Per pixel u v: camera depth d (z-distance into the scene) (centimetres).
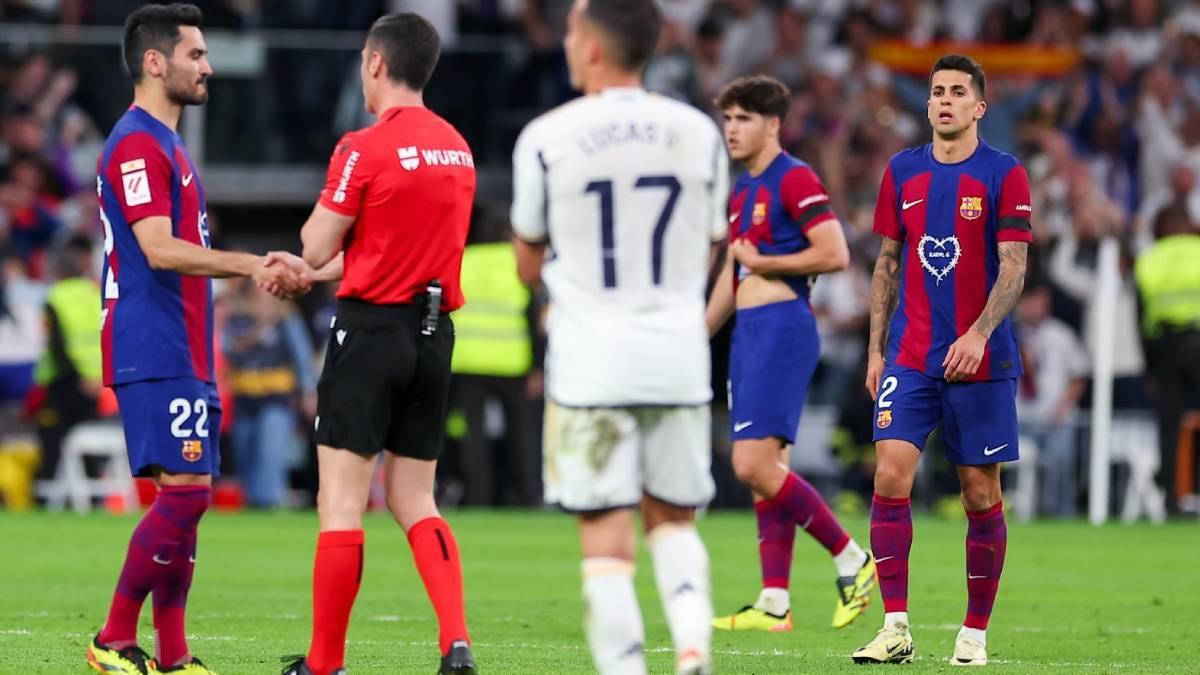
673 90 8038
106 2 8250
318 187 8062
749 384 3177
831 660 2797
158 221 2411
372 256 2395
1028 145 8194
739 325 3206
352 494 2383
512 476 6581
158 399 2436
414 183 2397
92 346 6544
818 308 7188
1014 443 2773
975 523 2794
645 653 2856
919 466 6756
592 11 2048
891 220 2866
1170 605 3788
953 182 2784
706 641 2011
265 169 8038
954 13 8631
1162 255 6488
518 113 8219
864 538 5359
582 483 2039
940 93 2795
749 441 3181
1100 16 8681
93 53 7944
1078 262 7169
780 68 8288
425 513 2450
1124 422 7025
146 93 2470
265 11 8081
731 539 5438
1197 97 8350
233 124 8012
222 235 8381
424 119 2445
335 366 2395
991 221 2773
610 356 2020
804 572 4506
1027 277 7025
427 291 2412
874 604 3816
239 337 6569
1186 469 6781
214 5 7975
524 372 6306
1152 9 8675
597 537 2058
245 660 2720
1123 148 8294
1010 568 4656
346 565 2350
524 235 2072
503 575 4331
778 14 8362
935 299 2798
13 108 7750
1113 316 6744
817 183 3117
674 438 2064
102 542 5069
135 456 2453
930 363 2797
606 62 2056
